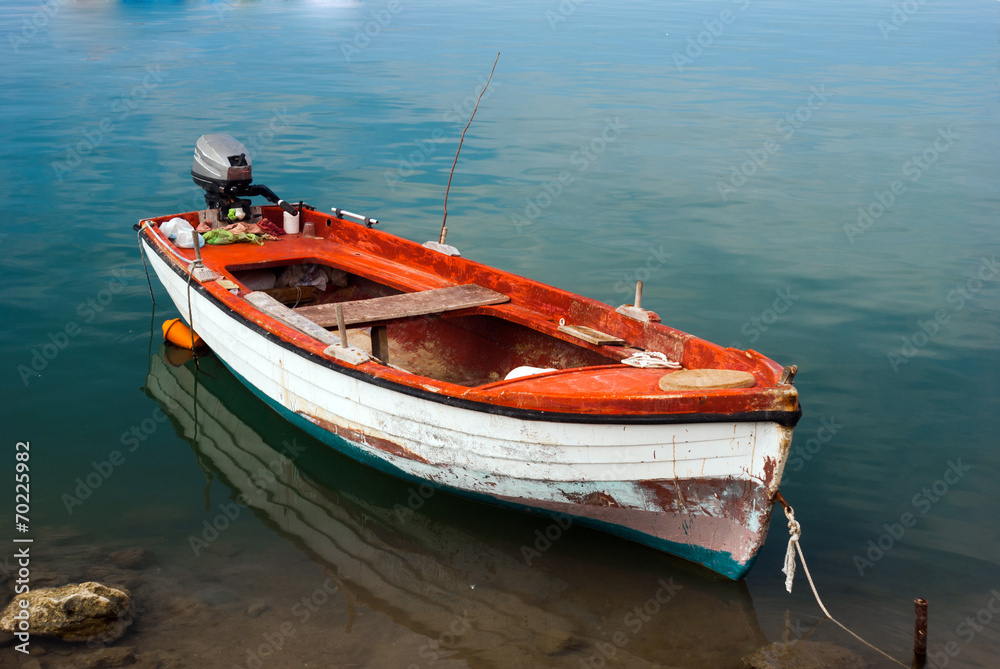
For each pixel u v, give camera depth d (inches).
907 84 943.7
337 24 1508.4
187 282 274.1
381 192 499.8
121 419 256.8
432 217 457.1
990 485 223.0
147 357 297.9
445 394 194.4
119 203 457.1
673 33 1461.6
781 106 800.9
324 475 235.9
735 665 162.4
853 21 1830.7
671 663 163.2
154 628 167.2
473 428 194.4
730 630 172.4
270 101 759.7
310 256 300.2
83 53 1051.9
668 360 215.8
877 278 379.9
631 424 175.5
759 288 366.6
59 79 845.8
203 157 317.1
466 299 258.5
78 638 161.3
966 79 988.6
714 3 2394.2
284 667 157.9
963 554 195.8
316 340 225.3
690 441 172.9
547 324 241.9
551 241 424.5
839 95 861.8
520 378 199.0
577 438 182.5
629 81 924.6
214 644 163.5
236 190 317.7
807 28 1630.2
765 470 167.9
